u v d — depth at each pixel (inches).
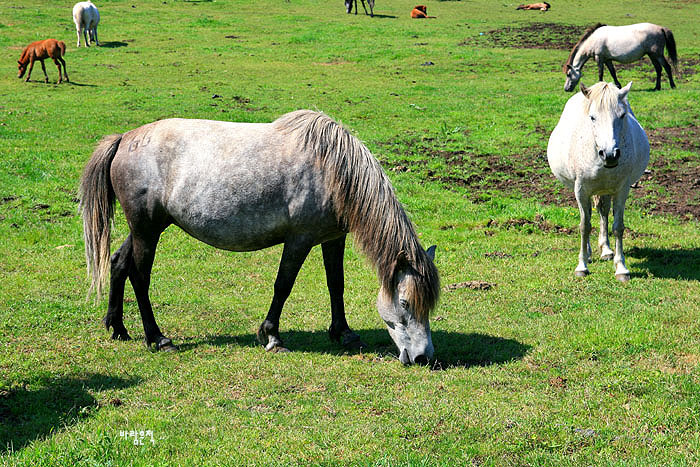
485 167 588.1
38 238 428.8
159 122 264.1
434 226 459.2
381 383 227.0
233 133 253.6
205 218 251.0
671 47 846.5
